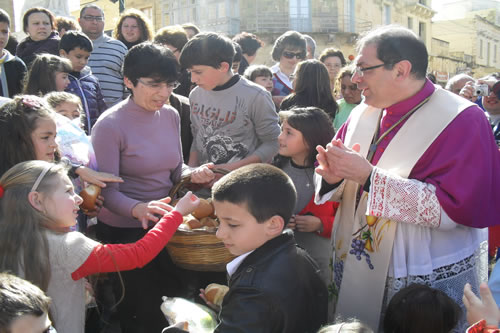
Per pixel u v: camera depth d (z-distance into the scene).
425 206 1.86
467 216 1.86
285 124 2.77
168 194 2.87
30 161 2.03
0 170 2.24
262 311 1.68
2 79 4.26
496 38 40.50
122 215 2.54
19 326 1.48
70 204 2.00
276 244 1.84
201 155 3.43
